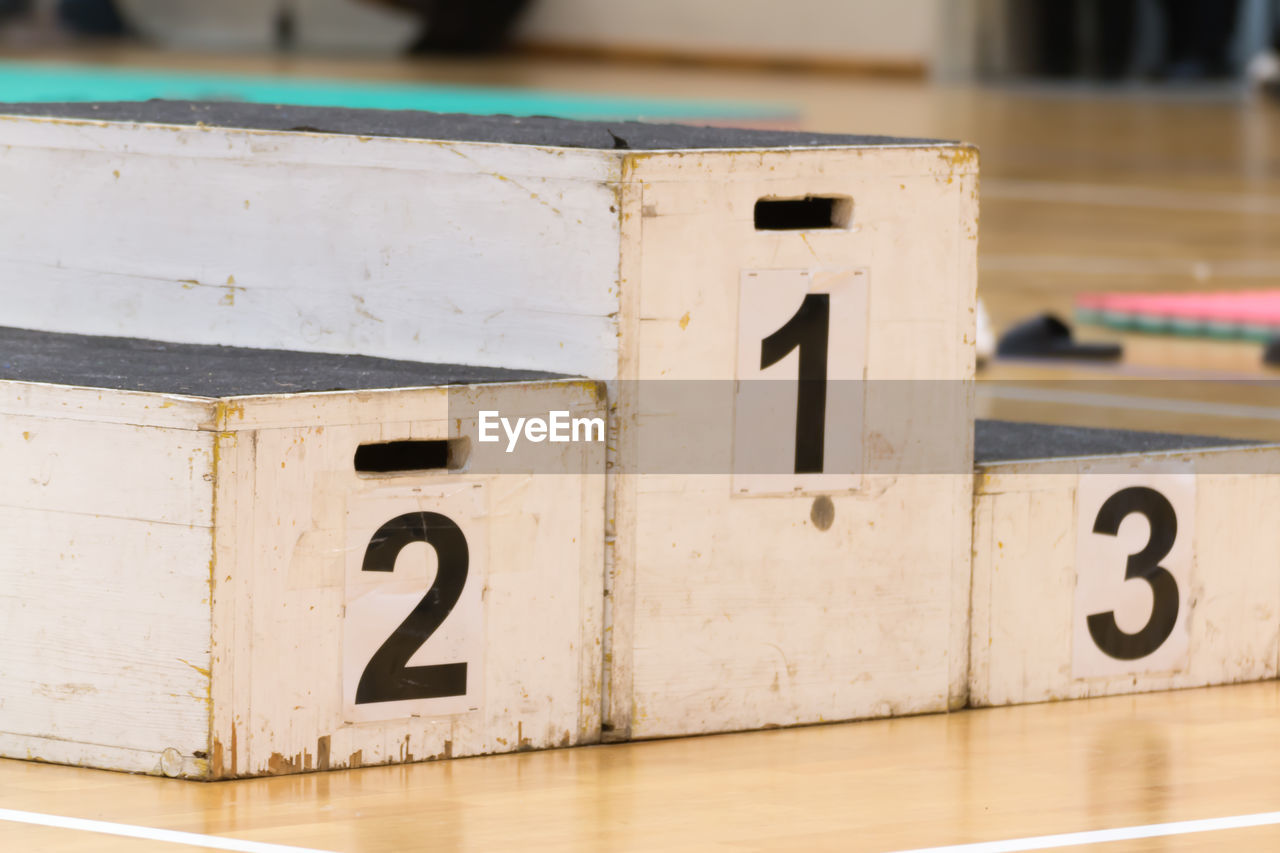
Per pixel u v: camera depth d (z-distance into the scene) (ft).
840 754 13.92
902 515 14.74
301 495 12.87
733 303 14.02
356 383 13.25
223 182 15.14
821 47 101.96
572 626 13.88
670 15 103.40
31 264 15.98
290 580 12.92
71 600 13.05
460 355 14.38
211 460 12.56
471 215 14.21
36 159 15.84
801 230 14.16
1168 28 105.81
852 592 14.66
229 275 15.23
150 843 11.71
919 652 14.96
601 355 13.82
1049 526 15.31
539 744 13.88
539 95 60.64
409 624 13.34
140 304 15.61
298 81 67.05
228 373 13.60
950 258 14.65
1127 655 15.74
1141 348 32.01
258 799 12.57
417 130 15.12
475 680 13.62
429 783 13.03
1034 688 15.44
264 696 12.94
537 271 14.01
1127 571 15.66
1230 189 57.88
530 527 13.65
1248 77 102.94
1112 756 13.98
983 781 13.33
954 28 101.50
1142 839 12.14
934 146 14.55
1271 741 14.44
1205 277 39.83
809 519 14.46
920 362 14.64
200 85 58.54
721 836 12.09
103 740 13.08
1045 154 66.69
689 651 14.24
